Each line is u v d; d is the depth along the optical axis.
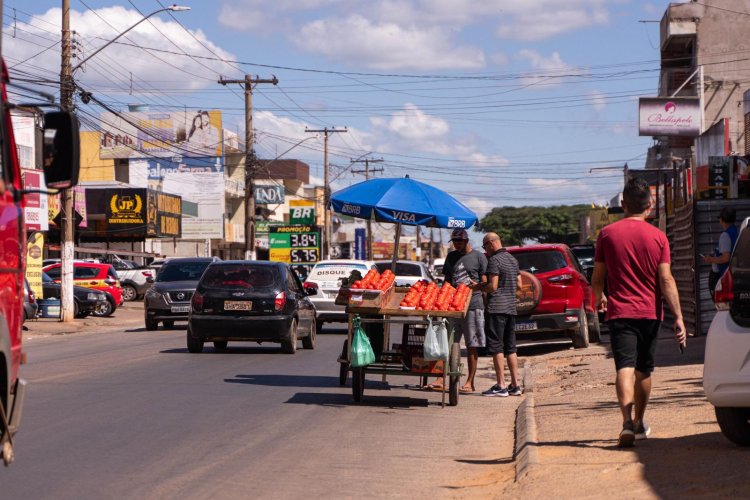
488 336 14.34
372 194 15.36
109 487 7.96
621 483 7.34
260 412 12.31
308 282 28.42
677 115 52.09
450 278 14.70
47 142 5.96
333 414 12.30
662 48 60.31
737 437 8.72
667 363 16.20
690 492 6.88
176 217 67.88
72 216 33.53
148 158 80.19
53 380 15.46
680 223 23.61
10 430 5.89
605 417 10.89
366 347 13.14
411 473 8.72
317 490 7.98
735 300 8.56
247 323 20.30
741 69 56.94
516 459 9.12
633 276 8.80
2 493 7.71
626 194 8.99
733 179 32.03
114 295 38.25
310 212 61.44
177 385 14.91
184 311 28.84
